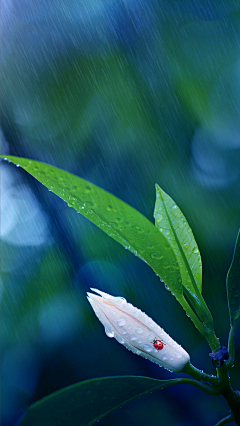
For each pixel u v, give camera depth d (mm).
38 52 1315
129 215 673
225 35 1192
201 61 1197
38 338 1163
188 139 1197
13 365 1162
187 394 1021
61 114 1306
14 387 1160
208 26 1206
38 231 1233
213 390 675
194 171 1176
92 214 697
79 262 1173
